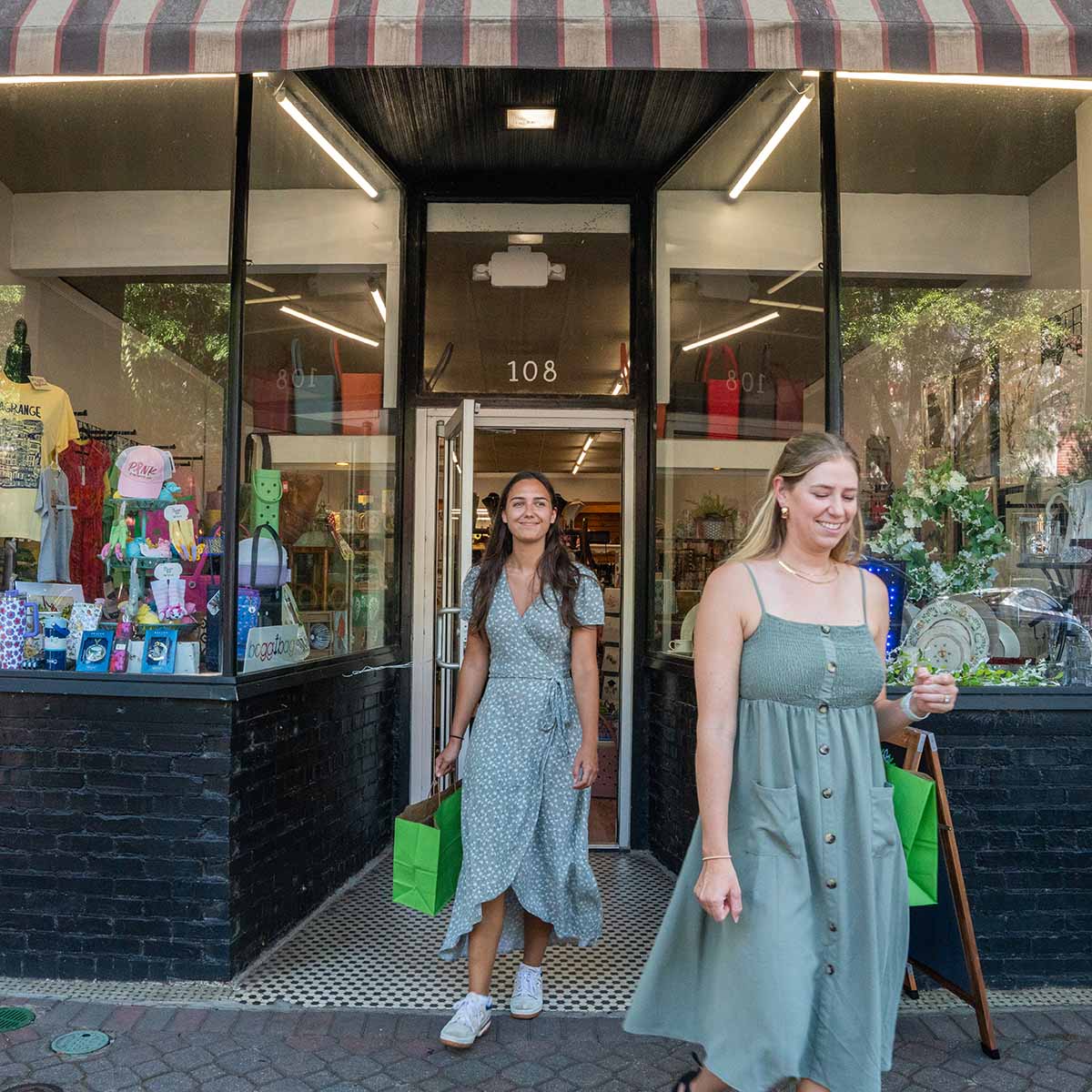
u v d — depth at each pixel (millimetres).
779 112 4172
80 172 4227
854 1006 2020
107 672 3555
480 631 3318
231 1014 3213
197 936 3426
